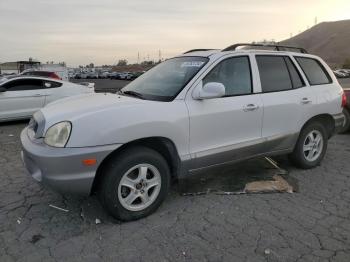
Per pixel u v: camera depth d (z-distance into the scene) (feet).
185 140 13.38
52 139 11.58
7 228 12.30
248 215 13.29
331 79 19.30
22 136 13.47
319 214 13.42
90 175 11.58
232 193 15.20
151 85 14.90
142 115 12.34
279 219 12.99
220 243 11.37
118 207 12.30
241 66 15.47
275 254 10.77
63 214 13.34
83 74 250.57
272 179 16.78
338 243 11.37
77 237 11.74
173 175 13.93
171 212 13.51
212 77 14.35
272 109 15.83
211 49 16.37
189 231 12.13
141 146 12.74
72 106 12.88
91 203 14.23
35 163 11.94
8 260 10.45
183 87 13.67
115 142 11.75
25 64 150.30
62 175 11.36
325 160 20.29
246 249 11.03
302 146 17.79
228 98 14.58
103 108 12.17
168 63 16.38
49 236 11.80
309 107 17.38
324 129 18.69
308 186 16.24
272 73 16.49
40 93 34.14
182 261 10.44
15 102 32.76
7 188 15.80
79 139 11.39
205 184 16.16
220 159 14.51
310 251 10.93
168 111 12.92
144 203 12.92
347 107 26.89
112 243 11.38
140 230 12.19
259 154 15.97
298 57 18.02
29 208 13.83
